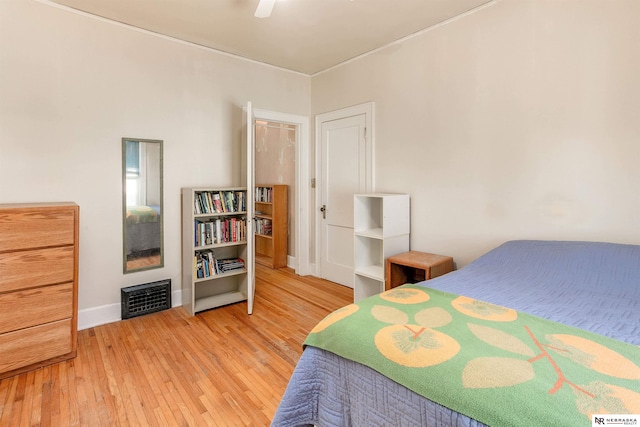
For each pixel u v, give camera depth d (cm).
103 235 279
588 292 169
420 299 161
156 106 301
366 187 356
